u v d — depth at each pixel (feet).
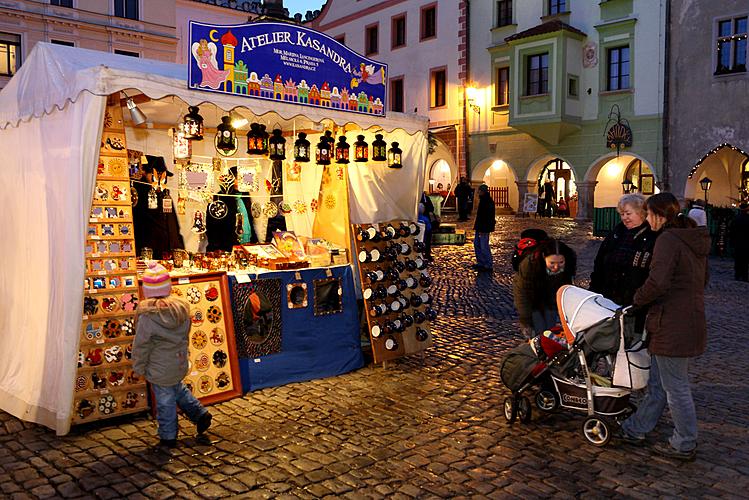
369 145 24.36
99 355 16.67
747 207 44.55
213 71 17.08
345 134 24.23
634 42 79.92
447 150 102.27
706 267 14.65
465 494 13.16
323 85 19.84
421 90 105.70
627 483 13.76
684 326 14.20
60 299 16.08
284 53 18.69
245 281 19.44
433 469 14.29
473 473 14.14
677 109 75.61
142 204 21.99
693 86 74.08
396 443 15.71
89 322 16.56
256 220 24.63
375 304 22.00
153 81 16.07
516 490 13.38
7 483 13.21
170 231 22.36
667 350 14.30
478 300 35.60
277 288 20.16
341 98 20.44
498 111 95.25
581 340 15.55
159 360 14.93
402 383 20.57
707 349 25.40
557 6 87.71
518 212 93.86
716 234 60.03
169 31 114.01
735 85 70.79
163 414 15.16
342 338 21.71
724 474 14.28
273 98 18.45
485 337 26.94
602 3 82.33
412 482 13.65
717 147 72.49
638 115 80.07
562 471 14.33
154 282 14.98
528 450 15.44
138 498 12.62
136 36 110.32
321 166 23.82
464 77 98.68
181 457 14.65
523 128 88.53
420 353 24.13
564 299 16.01
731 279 44.86
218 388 18.58
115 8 108.47
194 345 18.26
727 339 27.14
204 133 23.43
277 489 13.16
